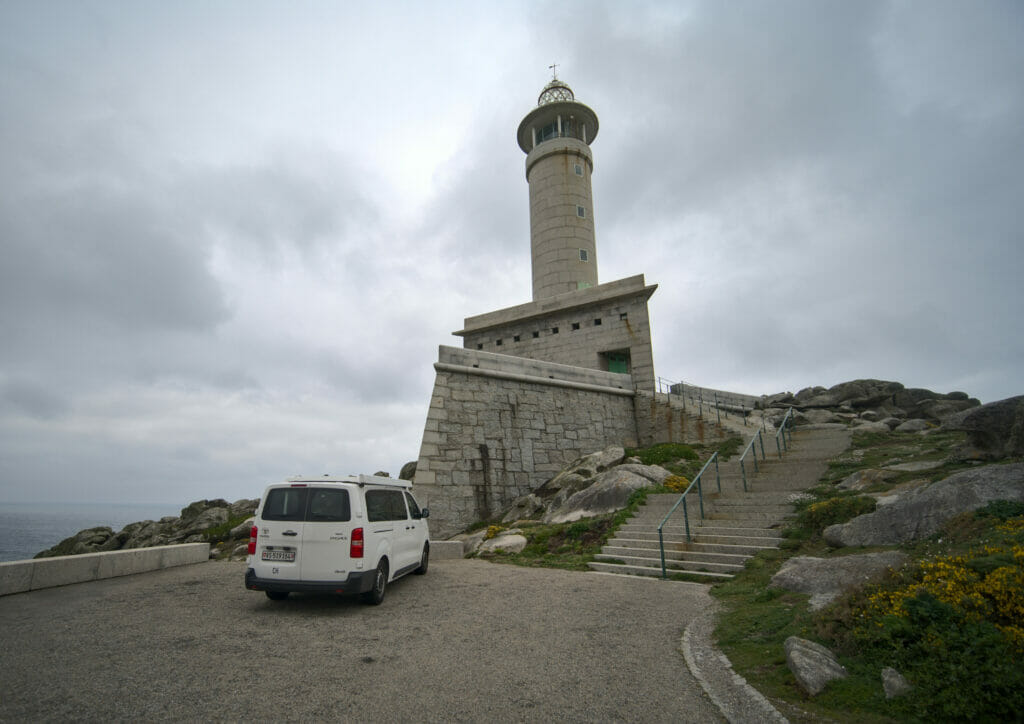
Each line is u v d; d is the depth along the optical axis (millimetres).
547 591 9109
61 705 4352
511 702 4484
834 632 5320
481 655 5719
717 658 5539
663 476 16344
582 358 29156
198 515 26891
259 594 9000
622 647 6004
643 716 4211
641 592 8984
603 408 25109
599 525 13562
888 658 4578
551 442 22438
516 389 22047
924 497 8398
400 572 9344
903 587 5488
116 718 4117
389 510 9242
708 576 9875
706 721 4117
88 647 5949
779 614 6543
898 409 28156
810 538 10367
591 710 4328
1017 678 3719
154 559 11938
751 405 34375
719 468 16828
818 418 26672
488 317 33031
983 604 4652
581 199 36094
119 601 8414
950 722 3734
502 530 15867
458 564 12414
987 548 5984
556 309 30094
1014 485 7699
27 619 7227
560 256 34812
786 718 4074
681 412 24469
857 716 3996
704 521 12414
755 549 10523
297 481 8266
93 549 28172
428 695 4621
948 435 16922
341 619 7266
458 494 18891
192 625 6930
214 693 4637
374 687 4801
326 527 7820
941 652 4254
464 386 20453
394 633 6574
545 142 36781
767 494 13148
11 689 4703
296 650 5883
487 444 20297
